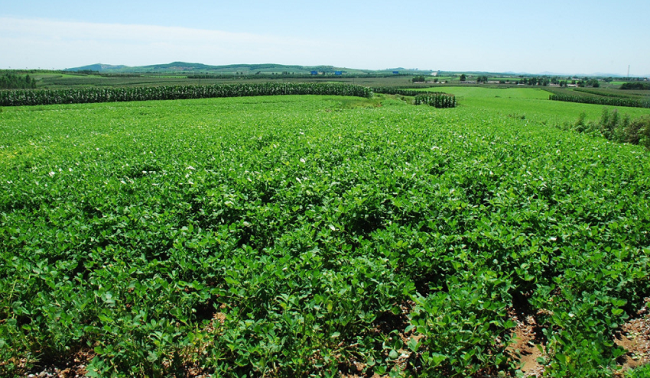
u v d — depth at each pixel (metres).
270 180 10.30
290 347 4.84
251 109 52.38
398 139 17.02
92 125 33.62
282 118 31.27
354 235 7.91
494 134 19.28
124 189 10.55
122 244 7.44
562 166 12.28
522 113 47.25
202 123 29.45
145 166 13.54
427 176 10.62
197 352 5.18
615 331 5.62
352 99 77.25
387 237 6.90
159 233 7.32
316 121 26.64
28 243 7.16
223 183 10.69
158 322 5.20
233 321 5.19
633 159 14.01
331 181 10.45
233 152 14.84
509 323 5.04
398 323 5.93
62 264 6.41
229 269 5.99
